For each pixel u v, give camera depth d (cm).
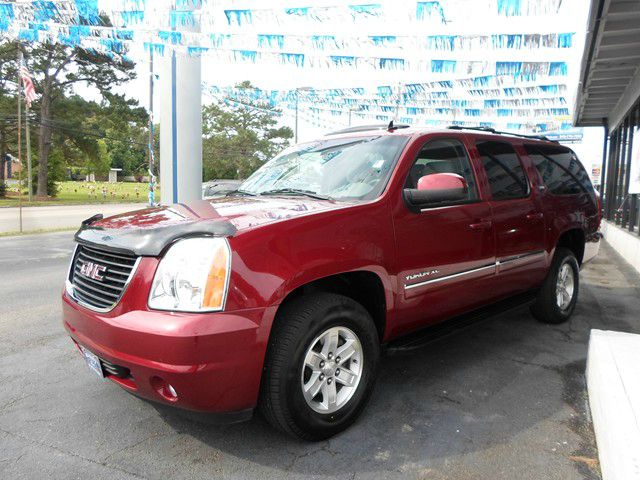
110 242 265
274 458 264
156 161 4619
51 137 4259
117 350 245
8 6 691
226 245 242
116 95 4041
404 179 327
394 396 339
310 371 272
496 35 613
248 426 297
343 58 701
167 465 258
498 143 429
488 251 379
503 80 1038
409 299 320
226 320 235
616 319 531
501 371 383
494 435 290
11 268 870
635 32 668
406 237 315
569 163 528
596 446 279
